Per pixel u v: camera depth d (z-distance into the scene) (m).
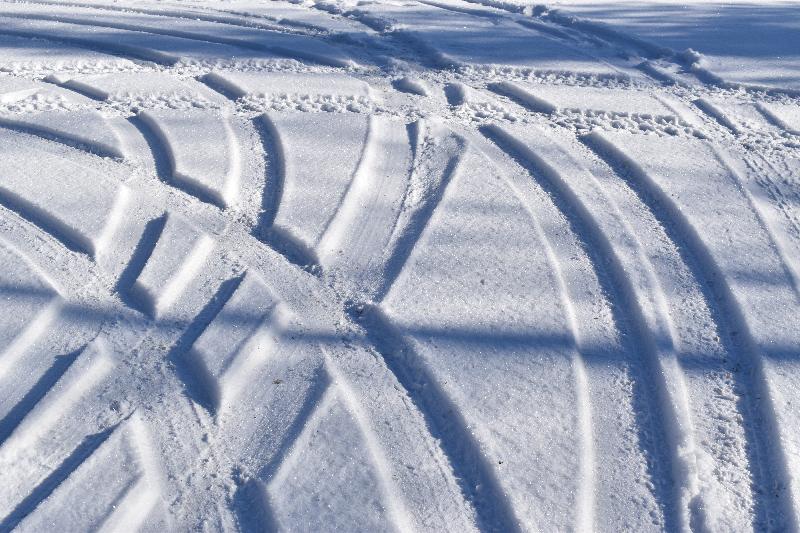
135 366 2.54
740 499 2.15
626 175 3.82
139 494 2.09
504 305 2.83
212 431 2.31
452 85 4.91
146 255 3.09
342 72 5.23
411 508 2.09
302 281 2.97
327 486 2.13
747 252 3.15
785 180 3.77
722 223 3.35
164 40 5.75
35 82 4.77
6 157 3.78
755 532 2.05
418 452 2.26
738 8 7.45
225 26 6.23
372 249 3.17
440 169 3.81
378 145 4.03
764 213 3.45
